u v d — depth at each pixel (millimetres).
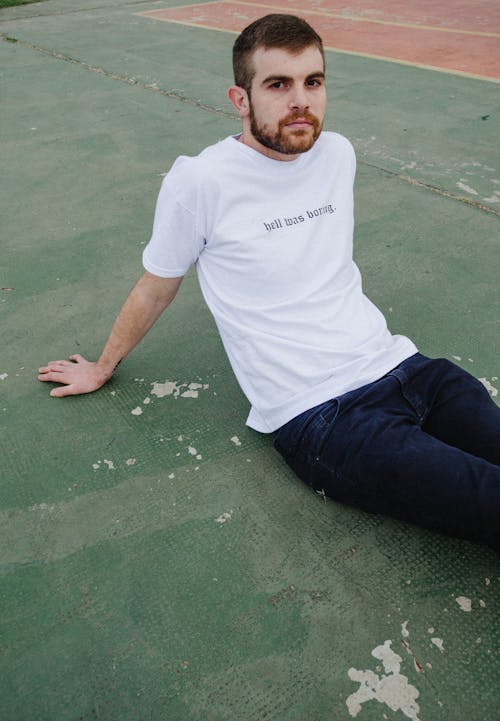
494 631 1292
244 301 1505
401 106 4406
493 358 2027
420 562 1429
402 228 2854
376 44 6285
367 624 1311
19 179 3461
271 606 1350
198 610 1346
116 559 1456
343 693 1198
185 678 1229
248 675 1229
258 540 1489
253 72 1327
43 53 6277
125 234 2867
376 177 3344
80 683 1226
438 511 1288
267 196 1449
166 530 1520
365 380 1459
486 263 2570
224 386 1951
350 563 1431
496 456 1436
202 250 1530
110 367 1887
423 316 2258
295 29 1305
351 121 4156
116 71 5477
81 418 1851
